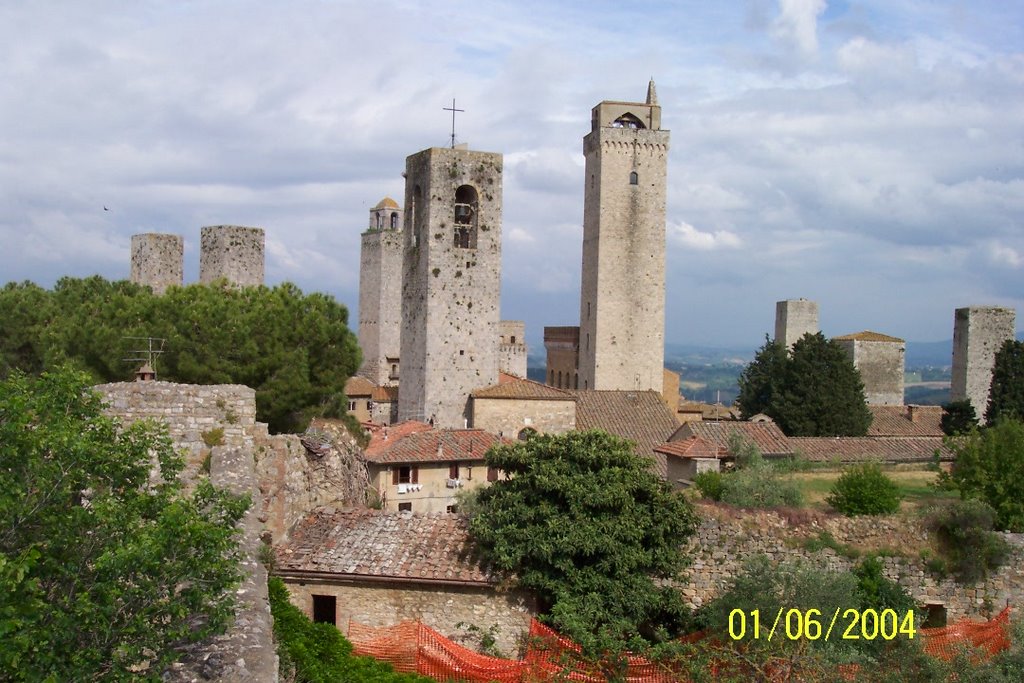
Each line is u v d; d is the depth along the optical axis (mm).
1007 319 118750
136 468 15992
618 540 28562
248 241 75000
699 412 111625
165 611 14000
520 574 27922
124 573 13719
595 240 113812
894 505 33781
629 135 112812
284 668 20312
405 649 25359
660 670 25266
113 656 13609
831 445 60375
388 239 141500
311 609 27531
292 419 47031
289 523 28844
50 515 14070
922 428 95688
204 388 28031
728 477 38344
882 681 24172
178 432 27406
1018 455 36312
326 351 48625
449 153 86438
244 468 26422
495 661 25438
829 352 91250
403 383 91812
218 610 14508
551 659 25297
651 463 31203
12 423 14414
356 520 29859
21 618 12547
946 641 27500
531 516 28422
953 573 30969
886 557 31016
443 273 86562
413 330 89062
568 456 29953
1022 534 31844
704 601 30156
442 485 60969
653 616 29047
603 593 27906
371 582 27406
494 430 82750
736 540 30953
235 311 45875
